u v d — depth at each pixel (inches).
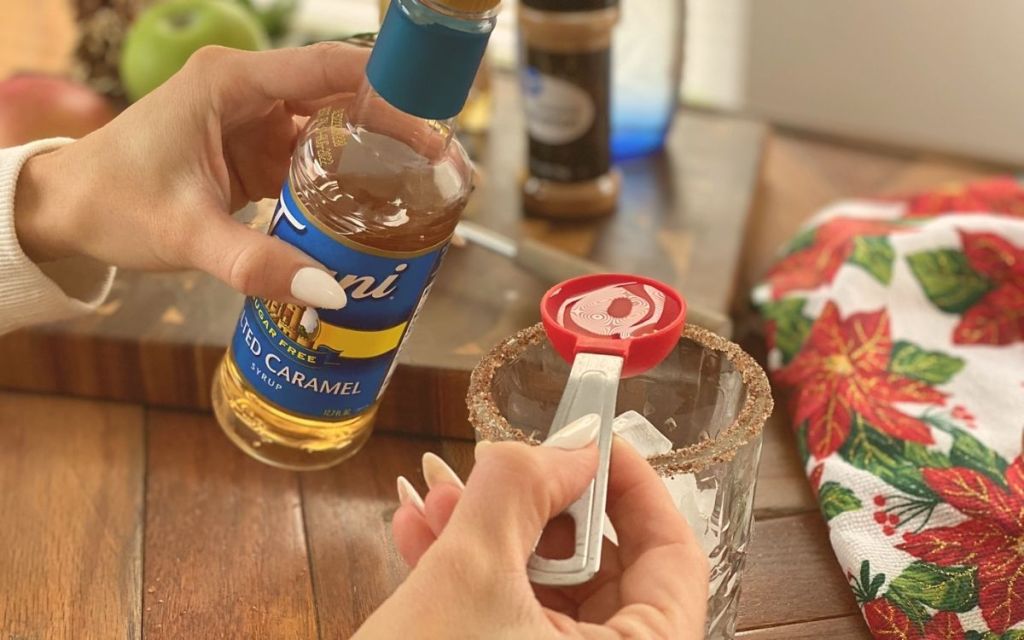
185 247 18.0
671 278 26.4
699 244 28.1
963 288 24.2
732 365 15.4
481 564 12.1
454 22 14.1
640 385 15.7
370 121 16.4
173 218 18.0
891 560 18.2
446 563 12.1
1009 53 39.5
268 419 19.0
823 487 19.9
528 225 28.9
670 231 28.7
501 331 23.0
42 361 23.1
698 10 42.9
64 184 18.9
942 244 24.7
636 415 15.6
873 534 18.8
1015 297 23.8
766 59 42.9
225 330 23.0
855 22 41.1
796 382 22.9
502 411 15.0
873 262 24.7
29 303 20.3
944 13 39.7
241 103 18.6
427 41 14.2
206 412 23.2
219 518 20.1
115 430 22.5
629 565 13.9
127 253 19.0
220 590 18.6
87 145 18.7
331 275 16.5
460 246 25.9
